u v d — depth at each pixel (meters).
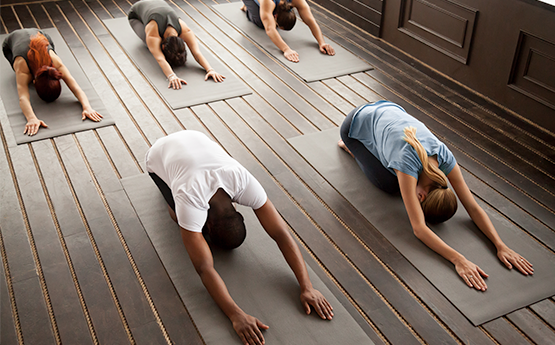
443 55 4.03
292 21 4.42
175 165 2.11
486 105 3.64
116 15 5.06
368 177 2.81
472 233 2.47
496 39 3.52
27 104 3.34
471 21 3.67
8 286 2.20
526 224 2.56
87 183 2.80
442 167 2.42
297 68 4.10
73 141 3.15
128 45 4.41
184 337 1.98
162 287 2.19
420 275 2.26
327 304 2.07
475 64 3.76
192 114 3.48
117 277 2.24
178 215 1.98
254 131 3.32
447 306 2.12
